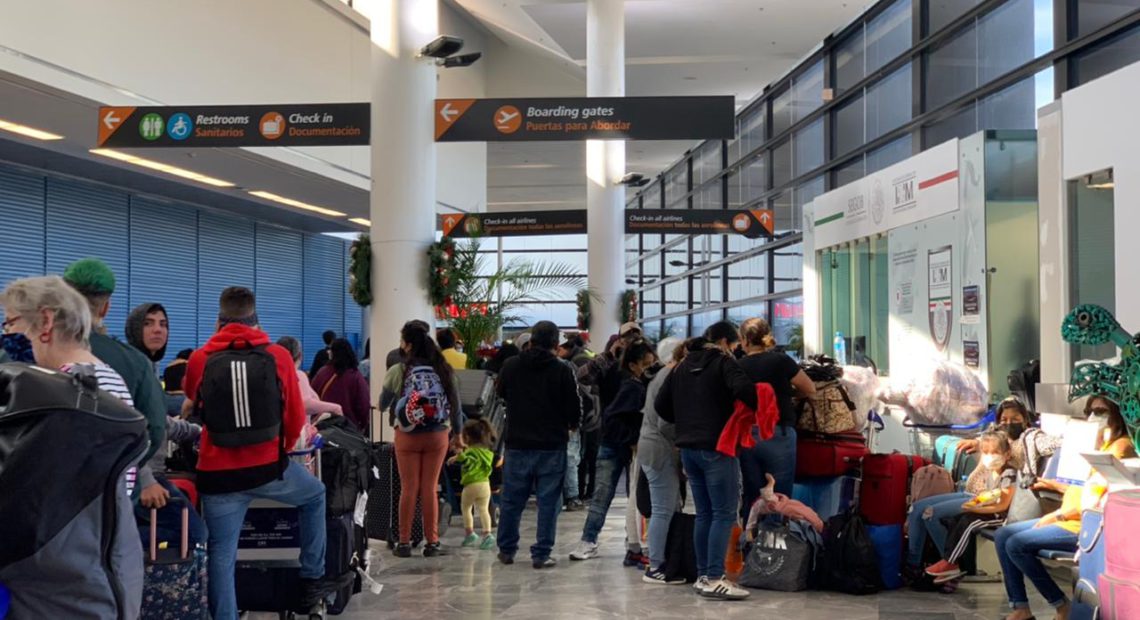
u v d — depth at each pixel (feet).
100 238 59.82
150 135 41.09
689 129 40.45
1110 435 18.42
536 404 27.84
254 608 19.51
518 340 41.39
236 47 50.21
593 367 38.29
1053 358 26.02
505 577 26.71
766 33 64.95
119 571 10.91
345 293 92.84
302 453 19.30
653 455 25.85
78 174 56.95
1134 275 22.94
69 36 39.58
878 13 57.00
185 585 15.17
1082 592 17.16
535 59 93.09
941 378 29.78
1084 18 36.86
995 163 32.01
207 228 70.90
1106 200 24.76
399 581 26.18
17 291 12.01
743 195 83.41
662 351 29.60
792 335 70.59
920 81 50.78
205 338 70.59
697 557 24.39
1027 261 31.94
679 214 70.18
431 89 40.88
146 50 43.91
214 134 41.06
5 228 52.42
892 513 24.66
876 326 41.06
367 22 63.93
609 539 33.14
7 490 10.18
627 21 64.85
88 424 10.43
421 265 40.52
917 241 36.58
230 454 17.11
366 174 63.98
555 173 121.49
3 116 43.42
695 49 69.92
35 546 10.28
